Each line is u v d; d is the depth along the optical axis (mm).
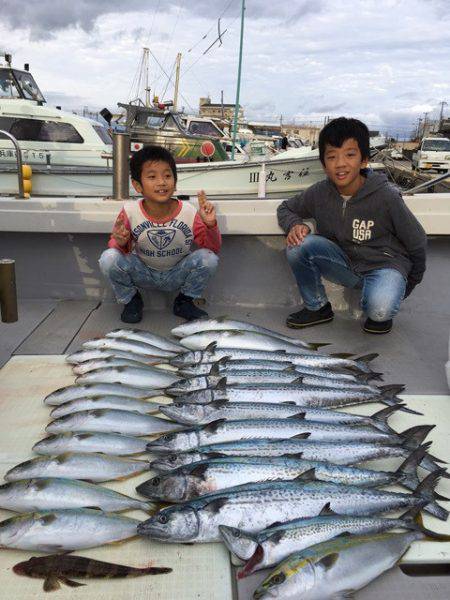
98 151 9031
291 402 2693
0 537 1758
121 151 3895
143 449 2312
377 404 2771
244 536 1708
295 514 1876
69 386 2711
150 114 10805
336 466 2119
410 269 3455
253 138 20906
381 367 3166
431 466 2211
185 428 2504
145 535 1775
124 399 2615
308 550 1648
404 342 3533
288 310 4129
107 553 1766
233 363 2994
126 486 2125
